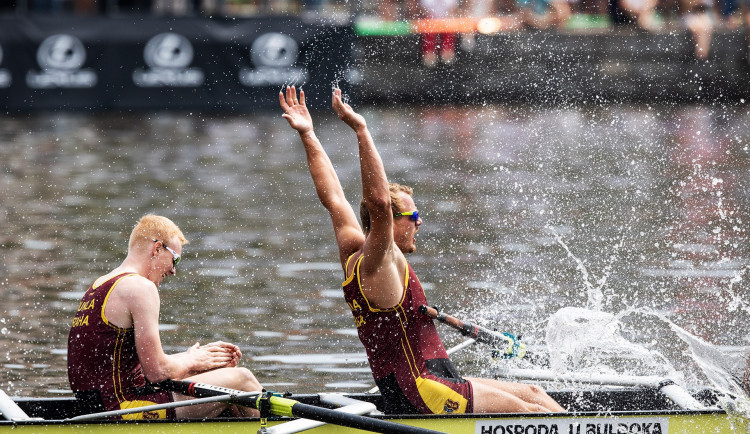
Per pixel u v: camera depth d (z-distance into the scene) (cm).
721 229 4716
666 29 10200
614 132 8331
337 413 1908
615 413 2105
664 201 5441
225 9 10138
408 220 2119
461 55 10106
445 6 10006
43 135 8238
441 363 2105
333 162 6994
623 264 4044
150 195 5766
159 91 9756
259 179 6359
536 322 3241
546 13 10300
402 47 10094
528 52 10056
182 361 2103
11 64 9631
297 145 7862
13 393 2589
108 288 2041
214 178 6372
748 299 3519
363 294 2041
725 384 2419
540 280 3788
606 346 2745
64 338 3077
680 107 10000
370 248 1988
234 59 9725
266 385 2686
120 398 2061
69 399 2181
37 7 10131
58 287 3703
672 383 2370
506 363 2523
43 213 5191
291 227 4928
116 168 6712
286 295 3631
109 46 9669
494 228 4800
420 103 10231
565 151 7419
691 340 2691
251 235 4725
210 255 4291
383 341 2081
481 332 2286
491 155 7275
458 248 4369
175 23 9694
